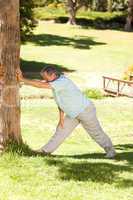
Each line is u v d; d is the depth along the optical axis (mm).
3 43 9383
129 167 9367
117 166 9336
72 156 10445
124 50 52344
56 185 8078
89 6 79688
